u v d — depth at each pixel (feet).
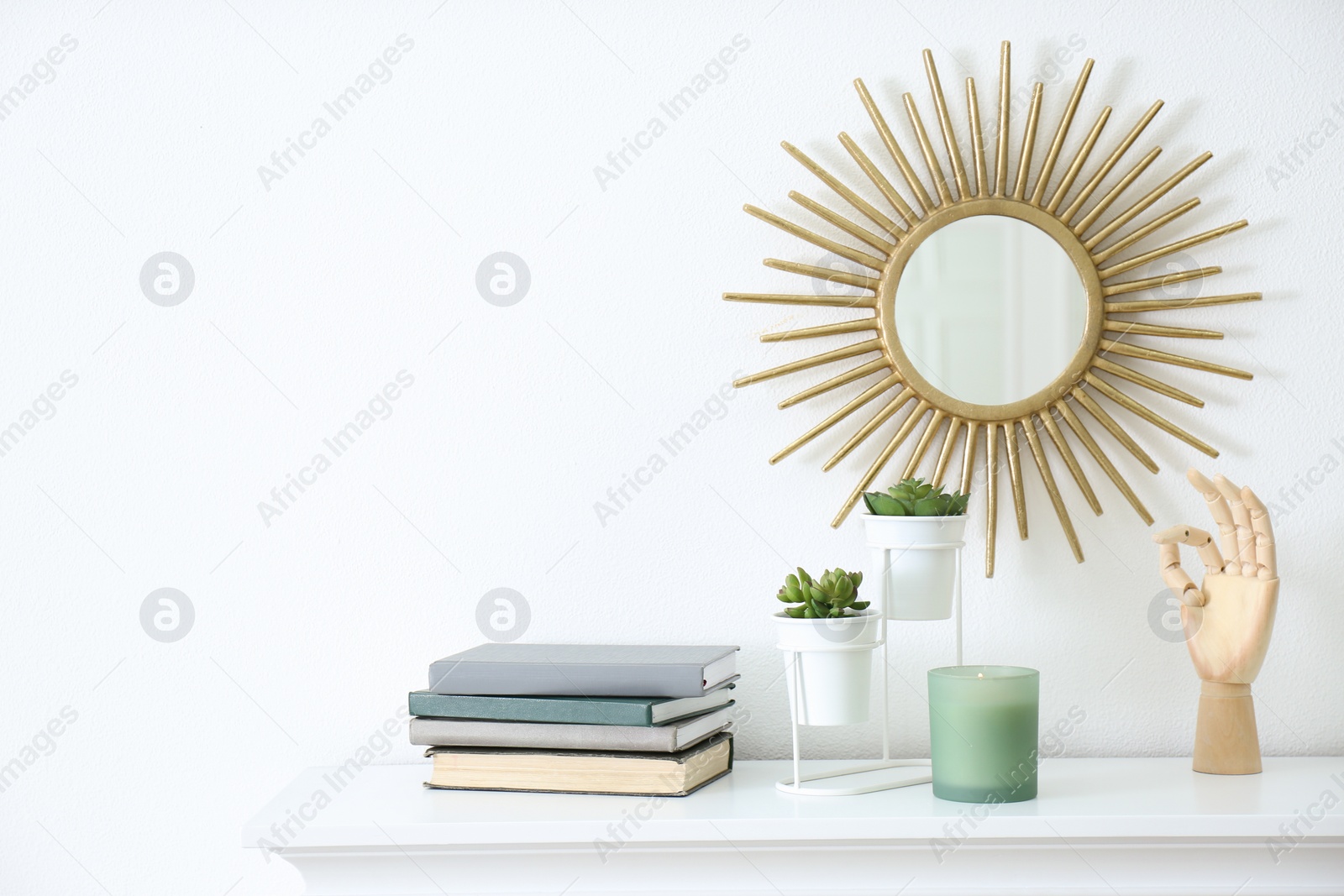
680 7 4.04
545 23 4.06
